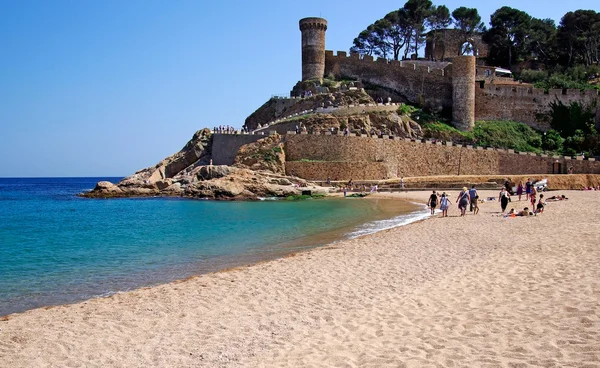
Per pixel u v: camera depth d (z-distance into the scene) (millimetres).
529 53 103000
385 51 113188
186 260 22422
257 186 59500
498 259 17266
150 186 70500
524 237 21719
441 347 9430
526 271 14984
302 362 9406
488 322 10578
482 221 28828
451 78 82750
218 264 21156
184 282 17094
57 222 42375
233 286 16234
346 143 63750
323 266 18641
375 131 73062
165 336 11633
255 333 11500
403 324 11117
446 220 30656
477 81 82562
